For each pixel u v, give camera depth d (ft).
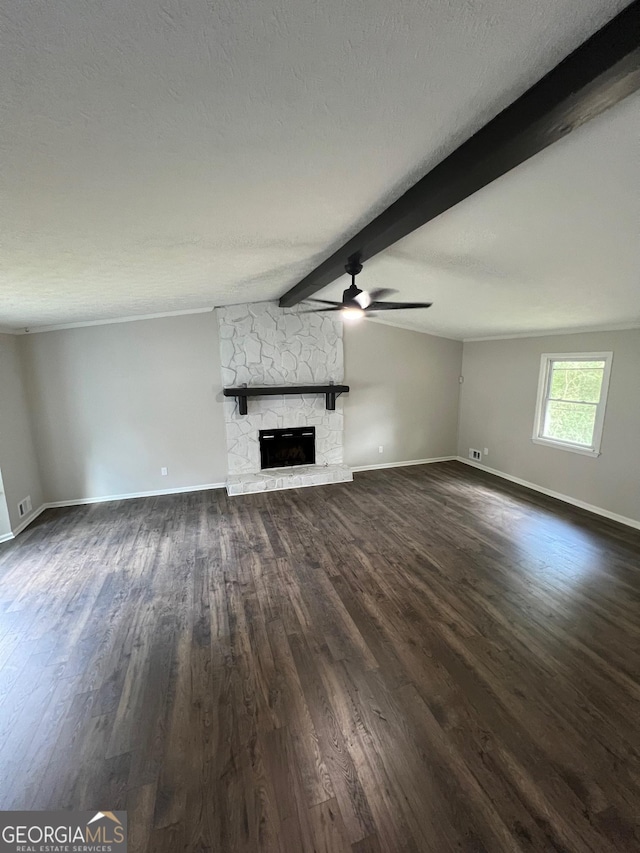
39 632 9.46
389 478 20.97
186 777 6.11
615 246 7.60
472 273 11.00
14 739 6.77
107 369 17.56
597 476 15.87
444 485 19.77
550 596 10.55
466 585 11.11
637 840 5.22
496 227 7.93
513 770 6.13
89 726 7.00
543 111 3.99
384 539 14.05
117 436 18.13
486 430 21.88
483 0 2.86
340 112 4.15
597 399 15.85
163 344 18.10
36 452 17.08
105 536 14.69
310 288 13.33
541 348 18.01
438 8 2.90
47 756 6.47
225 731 6.86
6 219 5.43
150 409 18.38
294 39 3.00
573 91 3.72
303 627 9.49
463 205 7.22
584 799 5.72
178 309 17.71
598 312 12.67
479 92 4.06
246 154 4.75
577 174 5.67
